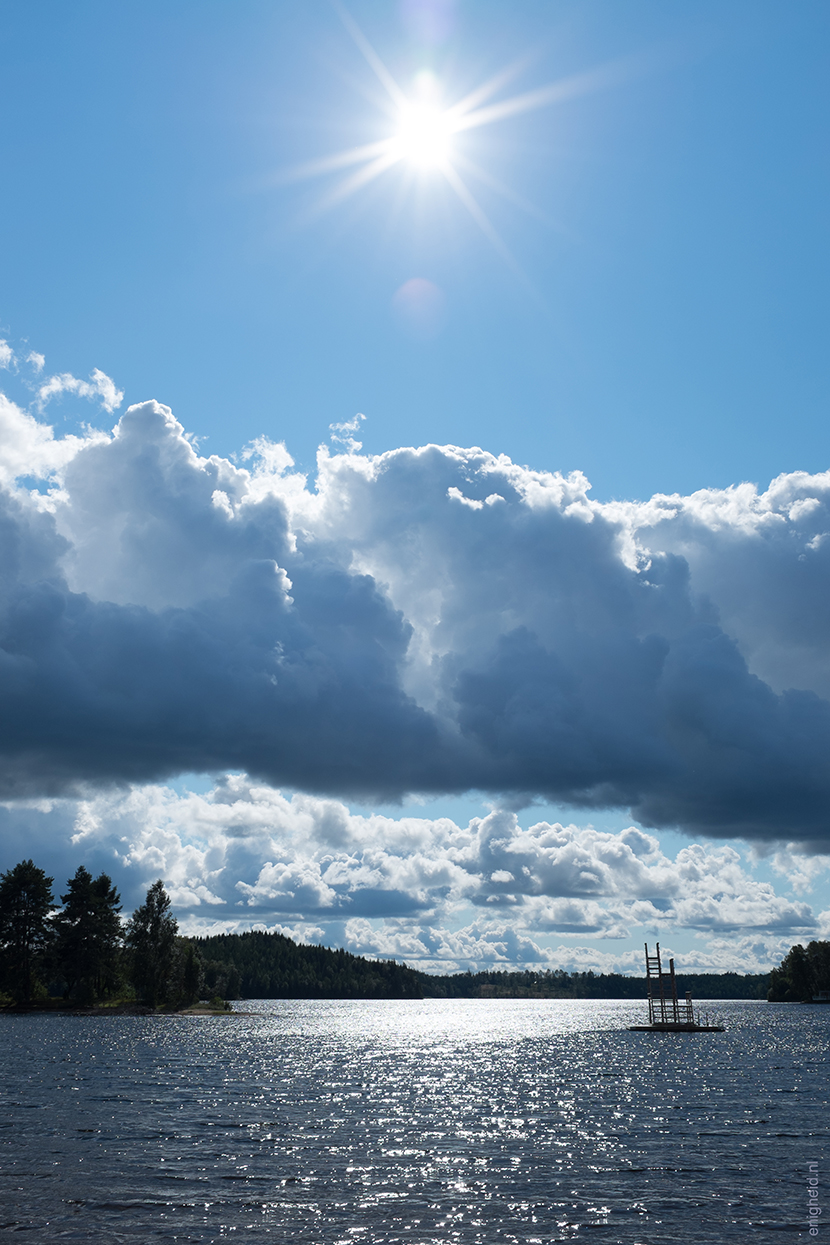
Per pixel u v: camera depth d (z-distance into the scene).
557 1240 24.83
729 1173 33.56
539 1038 138.38
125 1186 30.39
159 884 192.25
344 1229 25.66
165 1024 153.75
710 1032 150.38
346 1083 66.44
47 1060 78.25
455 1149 38.31
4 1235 24.73
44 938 171.25
